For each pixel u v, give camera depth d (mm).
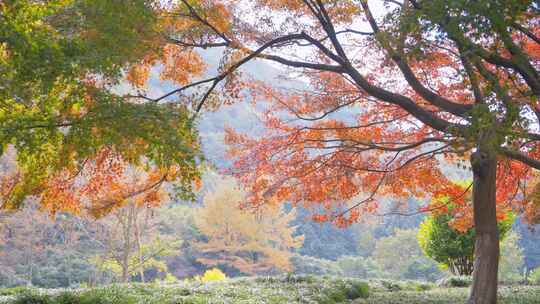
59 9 7922
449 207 19688
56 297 10633
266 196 13867
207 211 43719
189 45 11281
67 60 6875
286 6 12398
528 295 14766
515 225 54250
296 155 13906
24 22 6730
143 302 10734
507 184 16203
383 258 49219
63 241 36156
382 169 14477
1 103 7648
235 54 11305
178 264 45625
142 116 7316
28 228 33125
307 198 14484
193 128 8219
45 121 7395
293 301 12117
